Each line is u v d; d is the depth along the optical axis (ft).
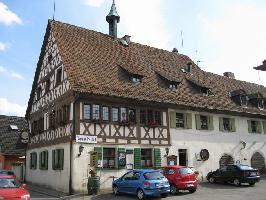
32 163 91.45
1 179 45.27
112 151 71.20
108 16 97.96
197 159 85.61
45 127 83.46
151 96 78.79
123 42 95.30
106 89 71.67
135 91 77.10
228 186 72.59
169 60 102.32
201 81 101.40
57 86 76.89
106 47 88.58
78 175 65.57
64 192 67.31
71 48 79.71
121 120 73.00
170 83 87.71
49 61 84.89
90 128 68.23
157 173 56.75
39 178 83.56
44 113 85.51
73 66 73.67
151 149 77.05
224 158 92.32
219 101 96.37
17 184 45.65
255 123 104.42
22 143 102.27
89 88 68.95
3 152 119.24
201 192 63.62
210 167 88.07
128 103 74.84
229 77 119.44
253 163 99.91
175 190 60.90
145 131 76.38
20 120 135.64
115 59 85.15
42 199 58.90
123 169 71.26
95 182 63.52
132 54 92.73
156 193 54.65
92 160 65.46
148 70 89.40
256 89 122.11
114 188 61.98
